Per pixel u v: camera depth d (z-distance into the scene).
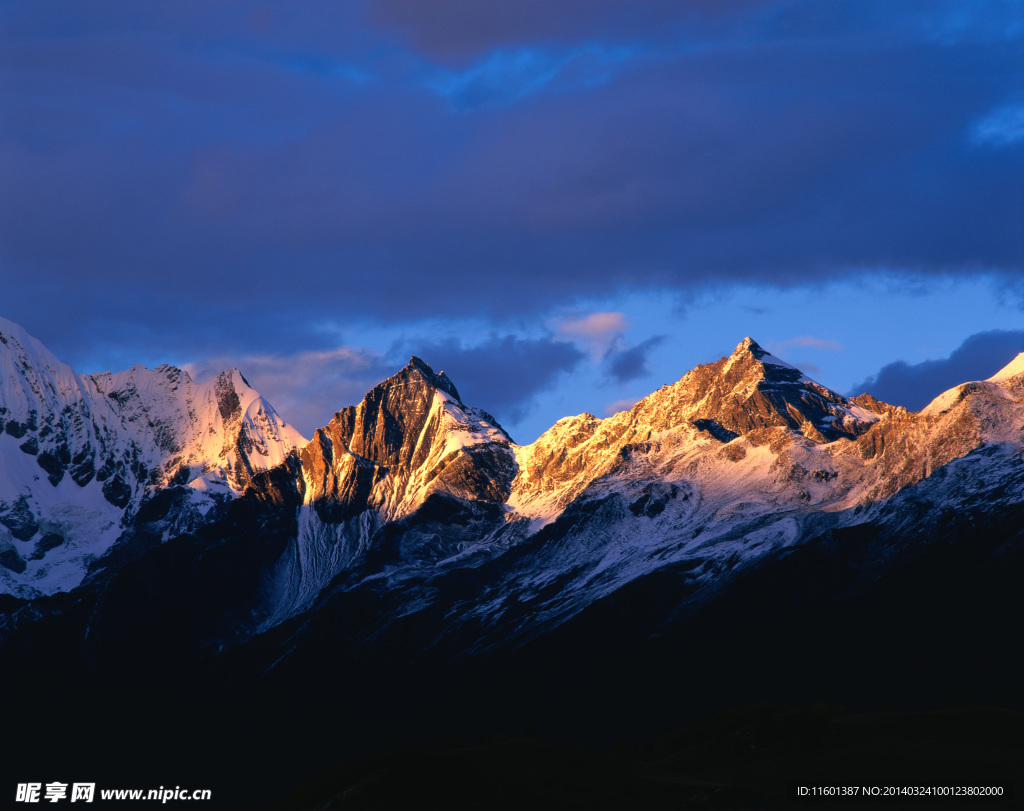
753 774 110.38
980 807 98.12
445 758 115.00
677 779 110.19
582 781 110.25
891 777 105.31
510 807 105.81
